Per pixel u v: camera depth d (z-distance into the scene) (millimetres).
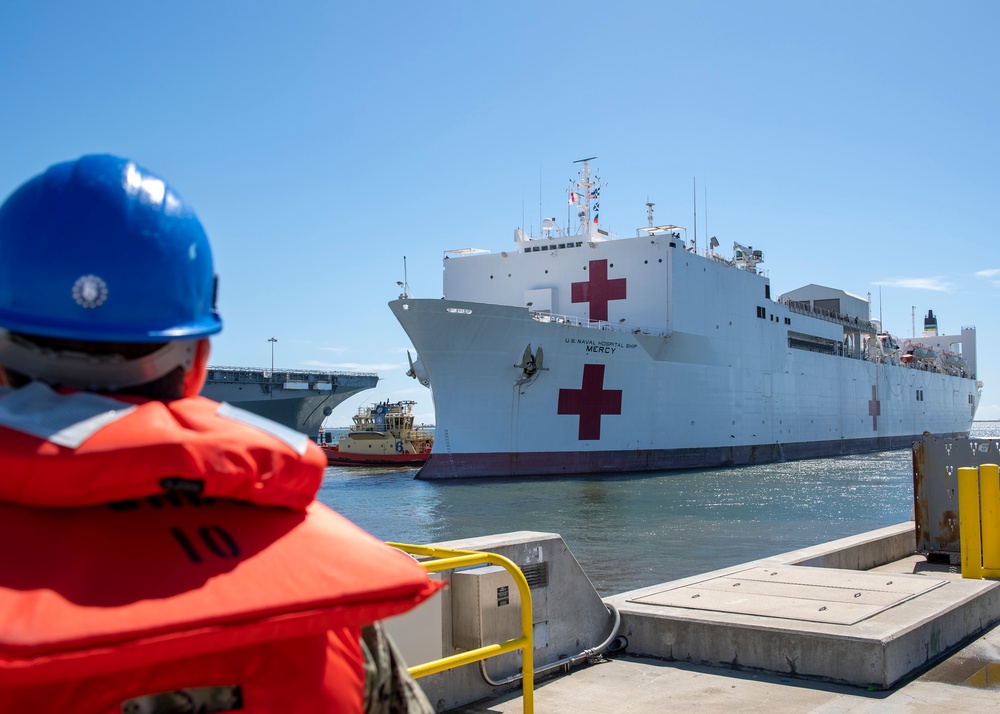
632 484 28859
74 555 841
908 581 6160
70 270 977
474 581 4480
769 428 40438
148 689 871
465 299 36594
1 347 1020
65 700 835
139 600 828
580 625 5160
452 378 28844
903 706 4297
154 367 1038
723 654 5016
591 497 25234
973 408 73125
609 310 33875
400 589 979
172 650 822
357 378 55250
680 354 34156
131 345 1008
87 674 786
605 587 12992
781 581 6191
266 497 937
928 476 9086
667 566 14688
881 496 25406
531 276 35375
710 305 35719
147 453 834
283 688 929
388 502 24828
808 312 46594
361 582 955
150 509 918
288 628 892
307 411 54375
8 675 740
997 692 4504
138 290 1006
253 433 956
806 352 44438
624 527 19359
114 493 844
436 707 4246
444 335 28172
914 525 10117
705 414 35688
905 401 57406
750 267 41531
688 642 5121
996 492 7449
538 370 29297
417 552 3939
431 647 4227
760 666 4902
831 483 29703
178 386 1084
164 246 1037
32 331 963
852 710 4246
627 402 32094
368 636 1153
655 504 23578
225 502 979
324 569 952
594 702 4430
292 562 940
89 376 1011
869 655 4582
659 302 33125
